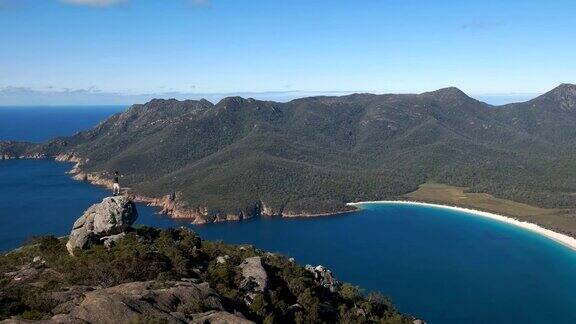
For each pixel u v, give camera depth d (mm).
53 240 94750
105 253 79500
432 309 185000
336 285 113500
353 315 98938
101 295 55344
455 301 194000
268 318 71562
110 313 51469
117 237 90312
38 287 67000
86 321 49938
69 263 77250
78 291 63875
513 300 196250
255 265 90000
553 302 195000
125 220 94125
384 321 103500
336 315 96125
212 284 77562
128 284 63156
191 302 59625
